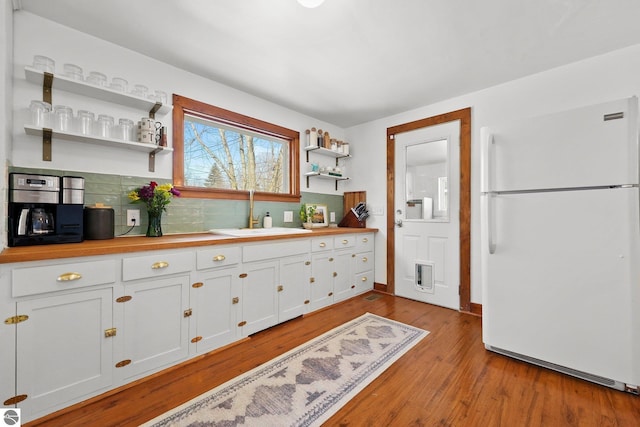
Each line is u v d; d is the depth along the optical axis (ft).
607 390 5.16
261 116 9.63
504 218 6.28
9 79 4.93
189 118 8.31
